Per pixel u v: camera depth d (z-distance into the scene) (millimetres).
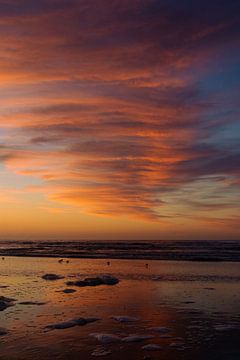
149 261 33969
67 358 8711
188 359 8680
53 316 12797
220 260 34531
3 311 13492
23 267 28938
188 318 12547
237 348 9445
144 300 15602
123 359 8656
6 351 9211
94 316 12844
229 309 13844
